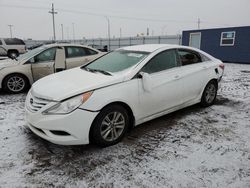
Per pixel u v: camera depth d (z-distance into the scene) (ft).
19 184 8.20
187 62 14.78
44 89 10.68
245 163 9.63
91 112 9.94
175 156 10.11
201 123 13.74
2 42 61.93
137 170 9.10
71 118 9.58
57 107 9.69
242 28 50.96
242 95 20.58
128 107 11.37
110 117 10.79
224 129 12.92
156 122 13.82
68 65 22.16
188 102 14.79
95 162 9.62
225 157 10.07
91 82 10.70
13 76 20.67
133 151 10.50
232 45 53.52
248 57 50.93
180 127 13.12
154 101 12.38
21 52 64.44
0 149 10.50
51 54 21.72
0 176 8.61
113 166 9.36
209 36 57.93
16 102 18.02
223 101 18.47
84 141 10.03
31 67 20.90
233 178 8.66
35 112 10.09
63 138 9.70
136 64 12.14
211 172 9.01
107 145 10.81
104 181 8.44
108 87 10.59
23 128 12.80
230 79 29.30
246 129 12.96
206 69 15.72
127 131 11.87
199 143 11.28
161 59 13.15
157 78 12.47
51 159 9.80
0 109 16.17
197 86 15.10
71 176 8.70
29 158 9.84
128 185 8.23
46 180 8.45
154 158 9.95
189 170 9.12
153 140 11.55
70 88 10.25
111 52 15.16
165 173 8.92
